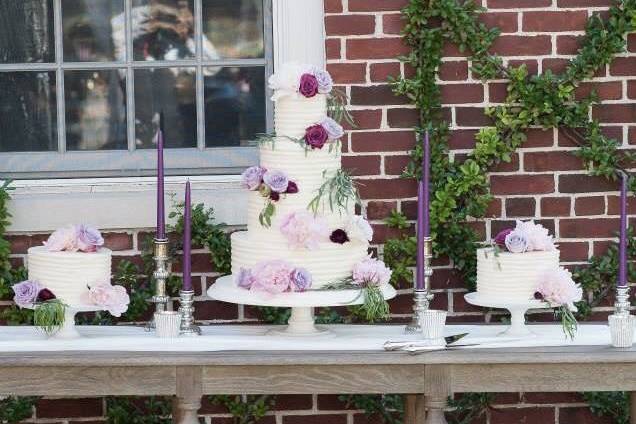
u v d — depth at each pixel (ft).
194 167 17.15
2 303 16.63
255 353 13.61
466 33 16.51
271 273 13.51
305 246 13.57
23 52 17.03
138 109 17.16
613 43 16.48
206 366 13.46
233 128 17.21
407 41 16.57
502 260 14.19
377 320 16.88
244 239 14.01
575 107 16.63
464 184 16.58
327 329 14.87
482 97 16.70
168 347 13.78
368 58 16.58
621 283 13.96
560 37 16.70
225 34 17.13
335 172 13.94
